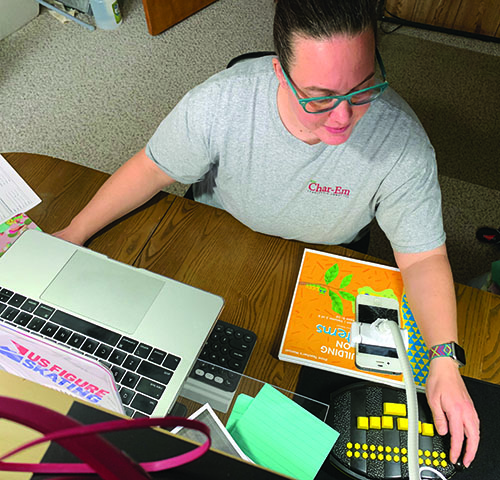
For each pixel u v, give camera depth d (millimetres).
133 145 2346
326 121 793
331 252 1113
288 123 968
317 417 872
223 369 893
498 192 2270
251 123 996
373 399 899
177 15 2768
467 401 905
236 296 1038
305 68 715
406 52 2764
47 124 2393
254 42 2768
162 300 867
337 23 663
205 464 341
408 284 1035
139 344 830
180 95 2539
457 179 2305
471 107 2562
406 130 977
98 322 844
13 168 1188
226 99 992
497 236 2100
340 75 706
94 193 1167
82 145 2332
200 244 1108
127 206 1106
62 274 890
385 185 1022
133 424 213
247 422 838
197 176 1150
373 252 2043
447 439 881
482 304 1054
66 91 2514
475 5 2711
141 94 2525
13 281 881
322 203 1092
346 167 1013
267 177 1068
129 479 215
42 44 2689
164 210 1149
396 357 955
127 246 1096
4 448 345
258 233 1139
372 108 959
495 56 2775
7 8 2613
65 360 559
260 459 812
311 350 961
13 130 2367
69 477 250
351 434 863
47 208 1137
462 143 2428
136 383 802
